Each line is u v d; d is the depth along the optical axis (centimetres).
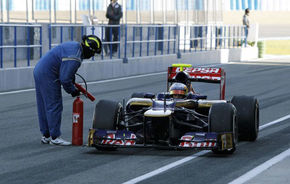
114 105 2219
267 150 2264
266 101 3841
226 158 2108
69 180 1780
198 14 8088
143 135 2148
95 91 4331
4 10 5819
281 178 1812
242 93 4281
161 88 4569
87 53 2316
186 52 6888
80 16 6444
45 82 2316
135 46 6706
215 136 2083
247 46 8481
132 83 4931
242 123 2406
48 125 2352
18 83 4494
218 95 4125
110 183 1741
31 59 5481
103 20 6869
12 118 3070
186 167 1959
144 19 7300
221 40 7619
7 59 5297
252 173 1875
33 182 1755
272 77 5516
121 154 2180
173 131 2153
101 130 2166
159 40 6256
